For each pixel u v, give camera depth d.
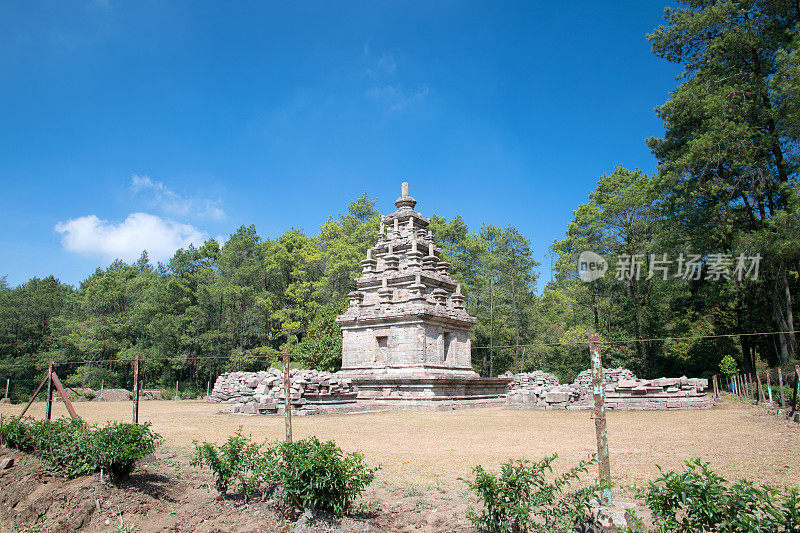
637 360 50.84
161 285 78.81
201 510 9.81
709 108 37.31
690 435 18.06
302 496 9.14
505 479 8.09
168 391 62.84
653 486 7.45
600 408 8.40
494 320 64.62
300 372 32.91
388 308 38.22
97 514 9.41
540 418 26.56
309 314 63.81
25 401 46.50
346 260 62.94
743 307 43.75
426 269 41.00
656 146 47.94
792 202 33.56
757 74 39.56
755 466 12.34
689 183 40.41
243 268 72.31
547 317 68.44
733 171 39.44
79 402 41.78
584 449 15.43
